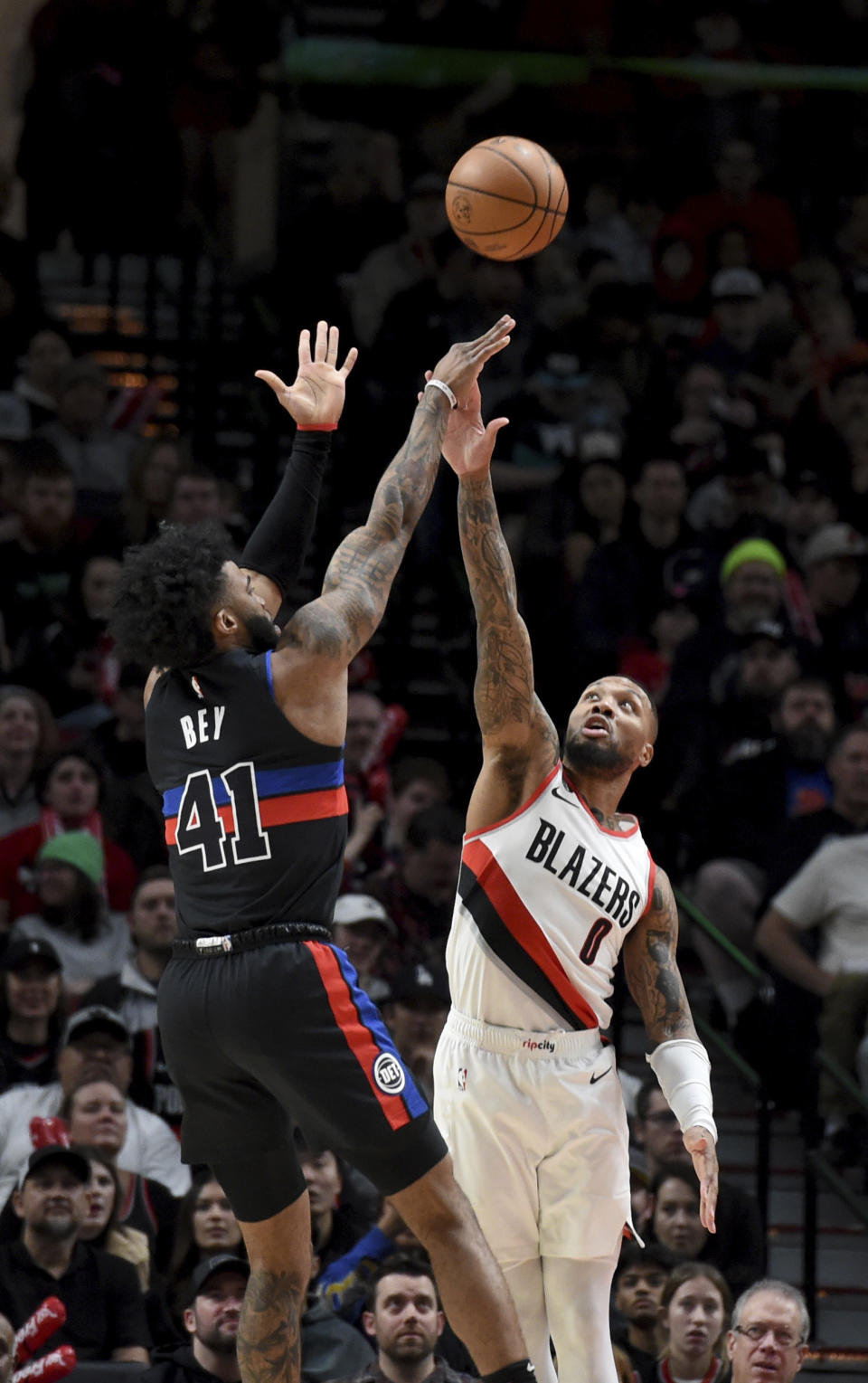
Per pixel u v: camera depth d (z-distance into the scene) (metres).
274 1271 10.59
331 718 9.91
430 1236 9.96
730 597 27.20
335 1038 9.70
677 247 36.84
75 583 26.53
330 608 9.98
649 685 27.02
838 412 32.78
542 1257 11.56
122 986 20.39
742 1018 23.08
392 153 35.34
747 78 41.09
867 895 22.48
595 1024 11.65
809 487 31.39
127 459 30.47
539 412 31.23
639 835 11.95
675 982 11.83
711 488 30.45
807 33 41.84
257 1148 10.32
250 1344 10.61
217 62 36.25
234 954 9.78
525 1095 11.39
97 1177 17.30
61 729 25.52
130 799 23.44
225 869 9.85
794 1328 14.91
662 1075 11.63
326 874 9.93
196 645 9.93
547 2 41.12
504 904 11.43
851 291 37.84
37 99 34.97
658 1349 16.88
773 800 24.62
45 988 19.72
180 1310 17.09
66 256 37.81
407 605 29.83
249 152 38.81
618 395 32.03
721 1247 18.59
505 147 12.03
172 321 37.28
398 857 23.72
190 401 33.75
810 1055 21.25
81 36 35.50
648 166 39.78
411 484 10.54
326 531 31.64
